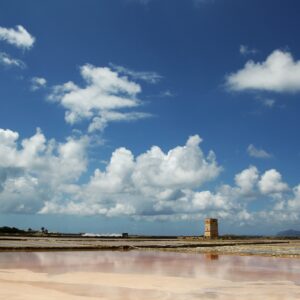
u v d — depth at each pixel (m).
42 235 104.69
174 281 21.28
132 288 18.62
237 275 24.50
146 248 54.00
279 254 44.00
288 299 16.55
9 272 23.92
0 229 110.81
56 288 18.14
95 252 45.81
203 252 48.00
